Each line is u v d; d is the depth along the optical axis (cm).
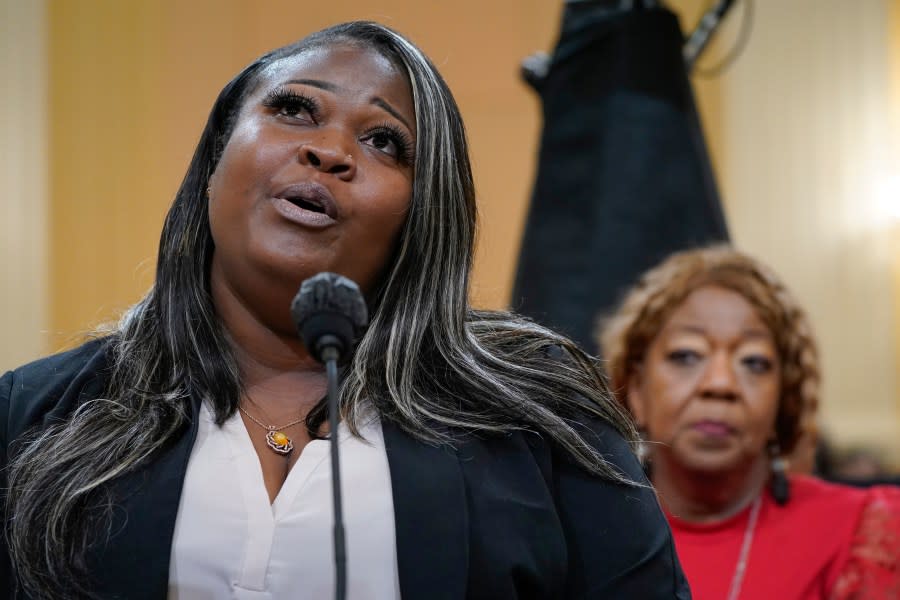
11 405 311
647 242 580
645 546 311
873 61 993
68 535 286
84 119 1001
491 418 310
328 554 286
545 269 595
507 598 296
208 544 285
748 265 500
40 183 991
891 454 955
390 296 321
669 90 599
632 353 496
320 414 309
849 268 987
